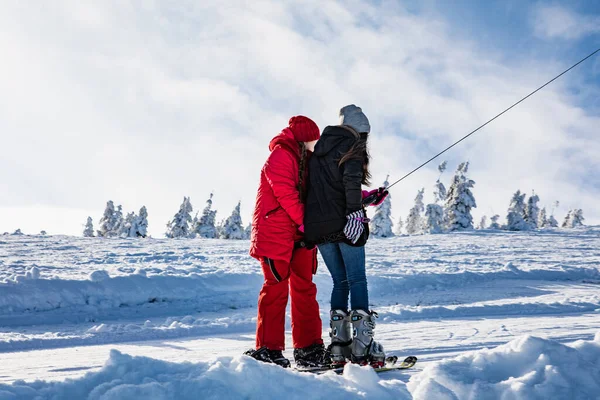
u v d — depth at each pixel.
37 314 6.80
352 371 2.51
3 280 7.22
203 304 8.01
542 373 2.45
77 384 2.12
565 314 6.41
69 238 24.73
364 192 3.91
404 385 2.48
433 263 14.71
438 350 4.05
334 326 3.59
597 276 11.86
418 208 53.56
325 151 3.62
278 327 3.58
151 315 7.38
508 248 22.94
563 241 28.48
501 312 6.66
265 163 3.67
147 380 2.14
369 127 3.72
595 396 2.37
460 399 2.33
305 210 3.65
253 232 3.69
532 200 50.47
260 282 9.27
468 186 41.59
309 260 3.81
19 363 4.00
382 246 23.94
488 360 2.61
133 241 24.25
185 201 48.25
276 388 2.22
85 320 6.88
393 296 9.27
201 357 4.18
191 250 18.72
